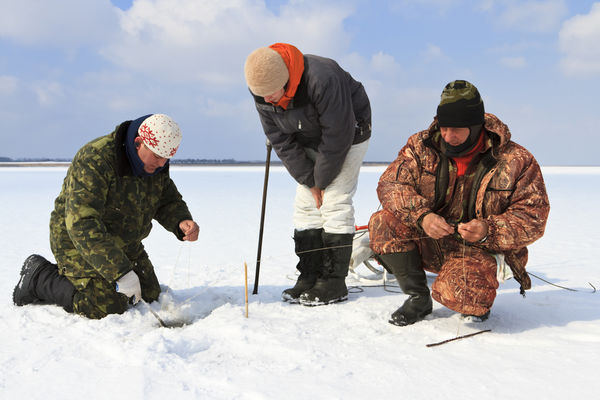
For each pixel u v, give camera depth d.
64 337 2.19
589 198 13.70
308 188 2.96
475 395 1.52
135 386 1.65
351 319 2.37
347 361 1.83
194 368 1.80
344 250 2.80
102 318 2.47
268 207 10.84
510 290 2.98
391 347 1.97
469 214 2.20
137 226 2.67
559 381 1.59
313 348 1.97
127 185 2.55
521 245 2.03
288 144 2.86
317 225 2.94
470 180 2.23
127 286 2.39
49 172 40.97
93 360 1.92
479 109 2.03
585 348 1.87
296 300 2.82
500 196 2.09
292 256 4.86
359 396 1.54
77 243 2.35
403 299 2.83
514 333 2.10
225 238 6.21
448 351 1.90
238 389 1.61
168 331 2.28
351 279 3.50
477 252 2.18
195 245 5.67
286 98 2.61
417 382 1.62
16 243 5.95
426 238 2.33
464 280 2.07
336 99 2.56
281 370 1.77
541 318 2.32
